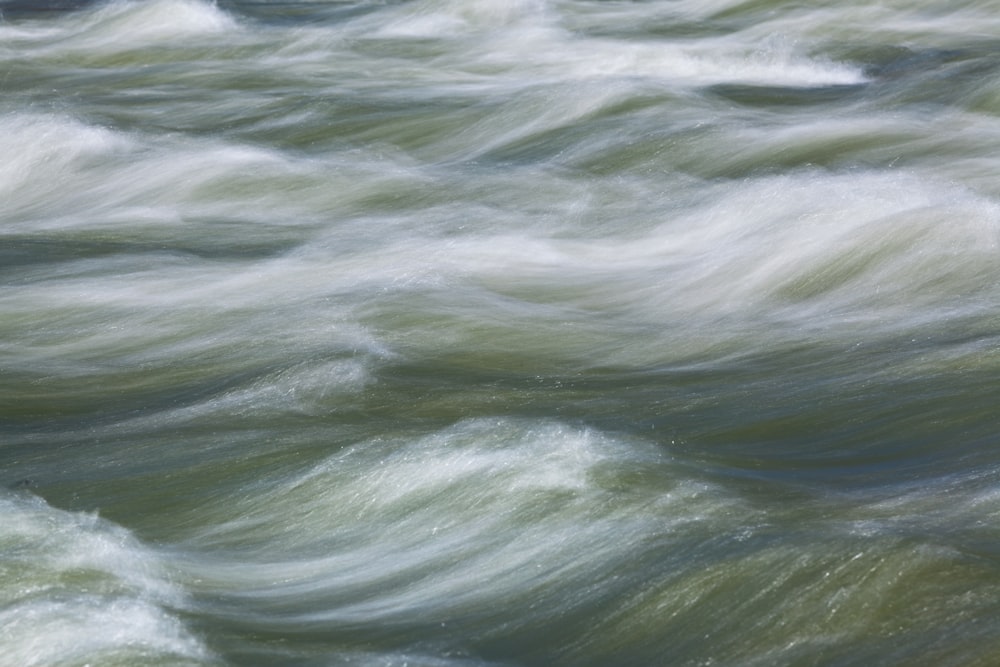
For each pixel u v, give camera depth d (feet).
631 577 35.37
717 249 68.80
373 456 43.42
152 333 59.93
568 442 42.34
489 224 77.56
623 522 37.91
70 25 158.51
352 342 56.08
